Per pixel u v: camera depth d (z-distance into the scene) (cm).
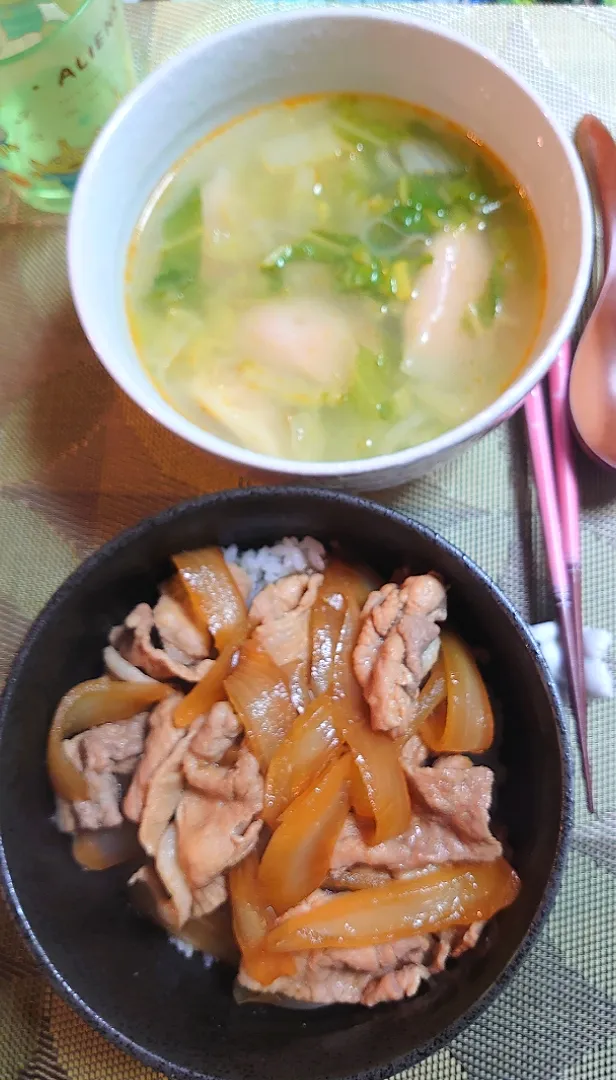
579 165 36
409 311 39
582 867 39
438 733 38
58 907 36
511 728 38
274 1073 33
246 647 39
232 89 39
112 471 44
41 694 37
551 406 42
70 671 38
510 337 39
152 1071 38
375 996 36
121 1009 34
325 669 39
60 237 47
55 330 46
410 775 37
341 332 39
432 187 40
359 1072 32
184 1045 34
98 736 39
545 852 34
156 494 43
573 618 40
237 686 38
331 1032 35
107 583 38
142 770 38
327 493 36
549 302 36
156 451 44
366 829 37
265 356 39
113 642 40
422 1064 37
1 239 47
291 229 40
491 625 37
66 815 38
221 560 40
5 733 35
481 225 40
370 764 37
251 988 36
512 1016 38
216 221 40
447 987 35
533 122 37
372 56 38
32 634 35
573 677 40
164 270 40
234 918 36
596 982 38
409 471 35
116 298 38
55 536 43
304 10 37
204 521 38
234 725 38
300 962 36
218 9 49
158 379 39
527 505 42
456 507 43
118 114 36
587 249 34
